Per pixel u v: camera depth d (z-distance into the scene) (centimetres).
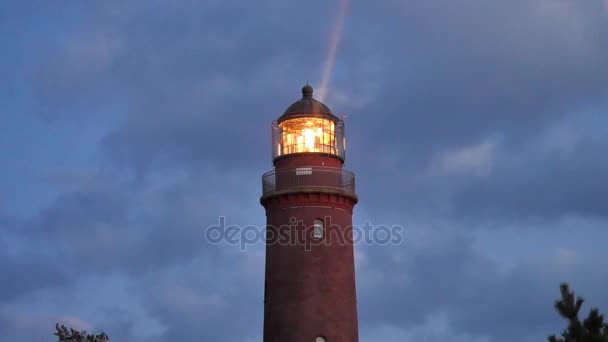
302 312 5528
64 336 6531
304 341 5497
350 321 5606
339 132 5847
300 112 5722
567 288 4009
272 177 5734
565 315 3981
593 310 3972
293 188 5631
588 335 3900
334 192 5656
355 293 5719
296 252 5597
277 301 5584
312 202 5641
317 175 5656
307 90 5844
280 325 5550
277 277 5612
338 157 5762
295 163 5675
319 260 5591
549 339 3972
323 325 5522
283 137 5772
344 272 5641
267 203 5747
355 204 5866
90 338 6619
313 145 5716
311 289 5553
